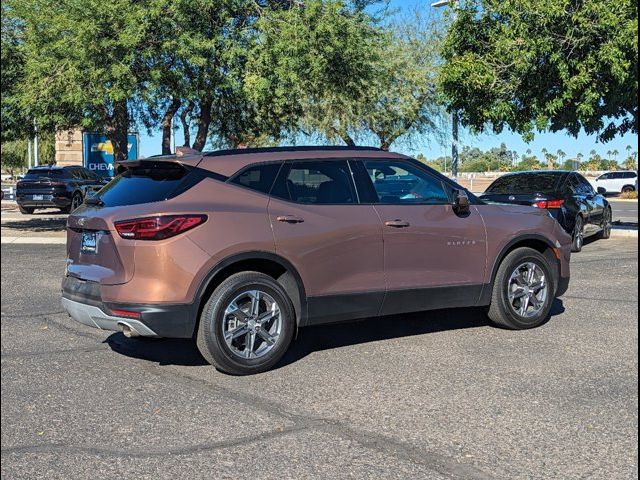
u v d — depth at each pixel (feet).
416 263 20.94
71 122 57.41
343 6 54.34
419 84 85.61
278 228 18.75
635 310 25.96
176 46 48.52
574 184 45.16
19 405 16.03
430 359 19.67
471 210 22.43
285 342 18.71
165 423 14.85
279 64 50.14
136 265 17.48
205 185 18.43
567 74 46.78
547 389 16.81
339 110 79.77
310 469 12.50
